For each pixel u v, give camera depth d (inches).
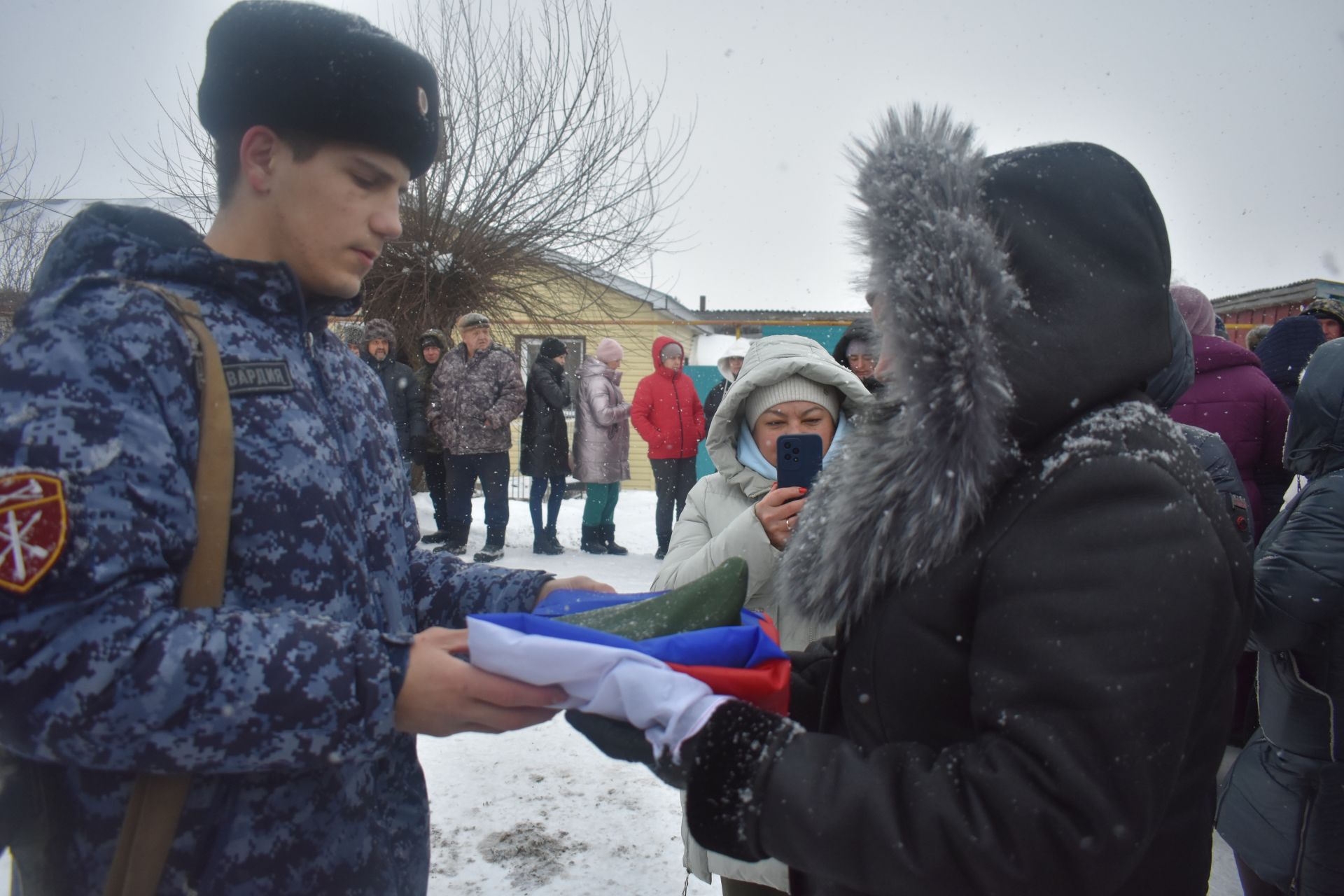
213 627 33.5
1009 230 38.2
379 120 41.0
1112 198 38.5
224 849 36.6
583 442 276.4
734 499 85.9
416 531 53.1
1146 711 30.7
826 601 42.6
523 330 443.5
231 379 37.7
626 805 111.7
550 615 46.4
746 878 64.8
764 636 42.0
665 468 276.2
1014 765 31.7
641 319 547.8
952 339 36.1
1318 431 74.5
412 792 46.3
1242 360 138.3
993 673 33.5
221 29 40.9
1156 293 38.4
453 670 36.6
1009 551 34.5
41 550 30.9
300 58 39.4
